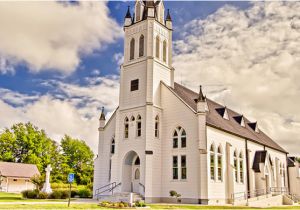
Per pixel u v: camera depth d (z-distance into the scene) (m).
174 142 40.75
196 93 53.28
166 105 42.31
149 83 41.81
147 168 38.84
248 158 49.31
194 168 38.28
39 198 39.66
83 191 48.53
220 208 31.80
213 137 41.03
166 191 39.81
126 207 28.00
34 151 88.69
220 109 52.69
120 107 44.16
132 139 41.75
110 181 43.53
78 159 102.06
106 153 47.03
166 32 46.72
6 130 88.06
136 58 44.34
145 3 46.66
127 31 46.50
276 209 33.38
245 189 47.12
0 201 31.97
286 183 64.94
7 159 85.25
